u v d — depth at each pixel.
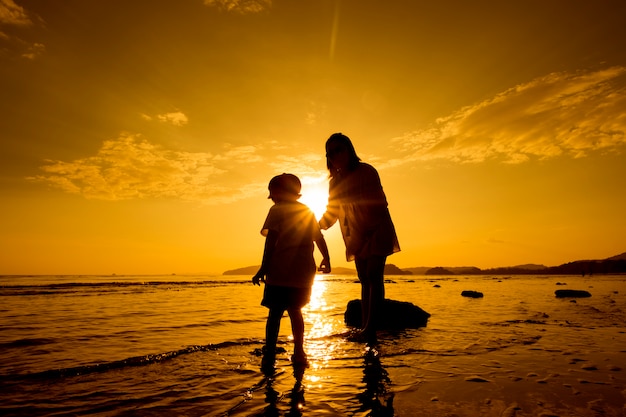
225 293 14.10
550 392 2.28
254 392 2.34
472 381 2.54
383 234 4.11
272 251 3.43
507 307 8.27
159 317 6.23
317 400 2.19
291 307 3.29
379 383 2.52
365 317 4.36
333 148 4.32
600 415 1.90
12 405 2.12
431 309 7.83
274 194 3.67
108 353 3.47
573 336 4.35
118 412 2.02
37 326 5.14
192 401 2.19
